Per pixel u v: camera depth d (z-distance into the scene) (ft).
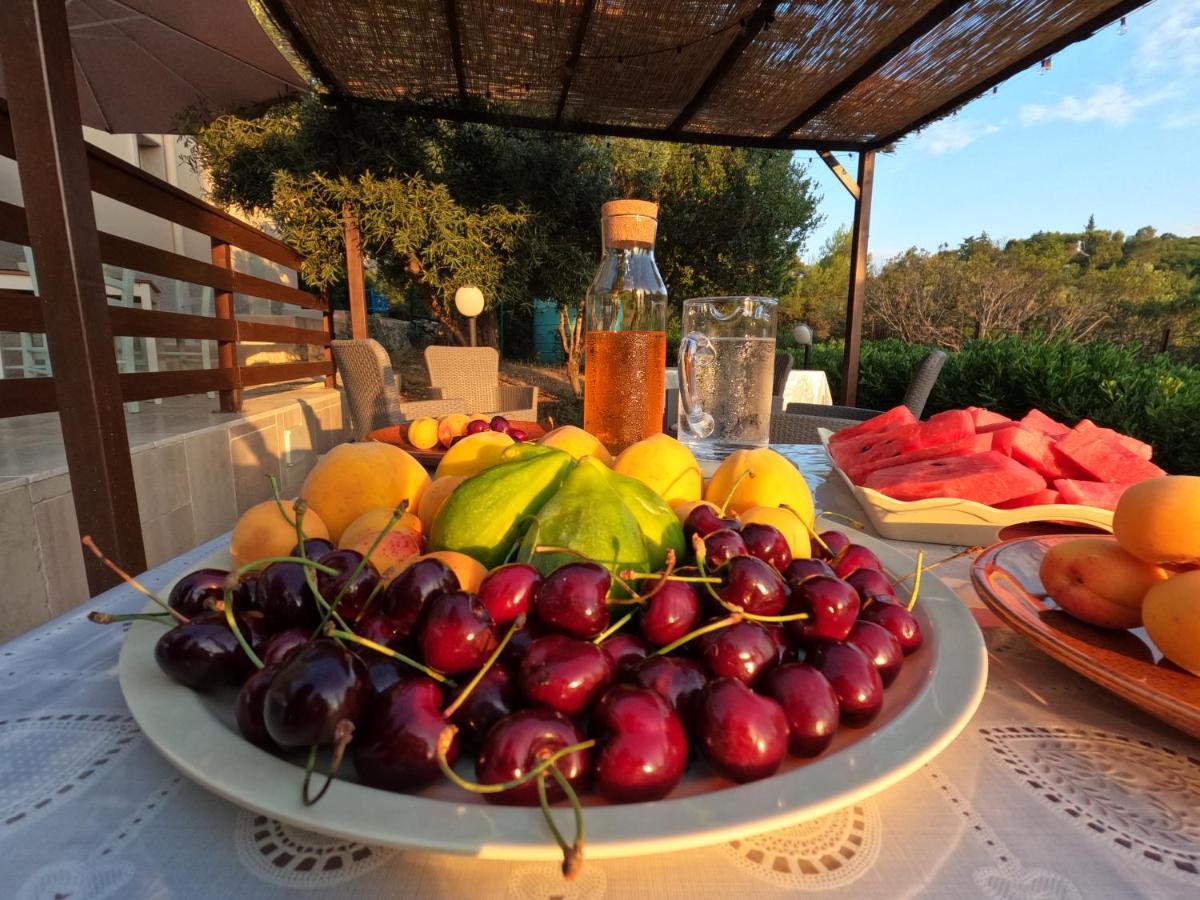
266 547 1.90
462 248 17.40
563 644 1.24
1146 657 1.72
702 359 4.58
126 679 1.40
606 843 0.90
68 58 4.55
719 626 1.35
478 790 0.97
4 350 11.25
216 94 12.64
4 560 5.60
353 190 14.40
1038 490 3.05
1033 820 1.23
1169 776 1.38
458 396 13.82
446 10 8.93
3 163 12.91
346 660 1.13
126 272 11.88
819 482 4.19
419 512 2.30
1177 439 12.43
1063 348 16.15
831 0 8.07
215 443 9.42
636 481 1.90
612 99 11.43
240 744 1.14
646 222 3.76
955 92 10.32
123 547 4.99
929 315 38.86
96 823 1.17
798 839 1.18
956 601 1.89
